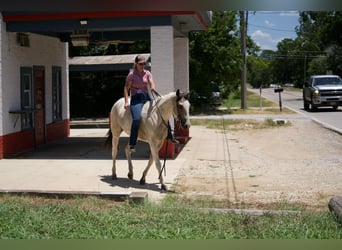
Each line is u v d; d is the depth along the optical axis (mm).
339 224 7367
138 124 10352
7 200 9023
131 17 14234
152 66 14250
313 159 14750
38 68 17547
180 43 19266
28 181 11195
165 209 8398
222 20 33625
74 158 14664
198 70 33594
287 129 22875
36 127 17406
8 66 15133
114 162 11414
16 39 15680
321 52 84562
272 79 124438
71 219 7676
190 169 12883
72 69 24859
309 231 7000
